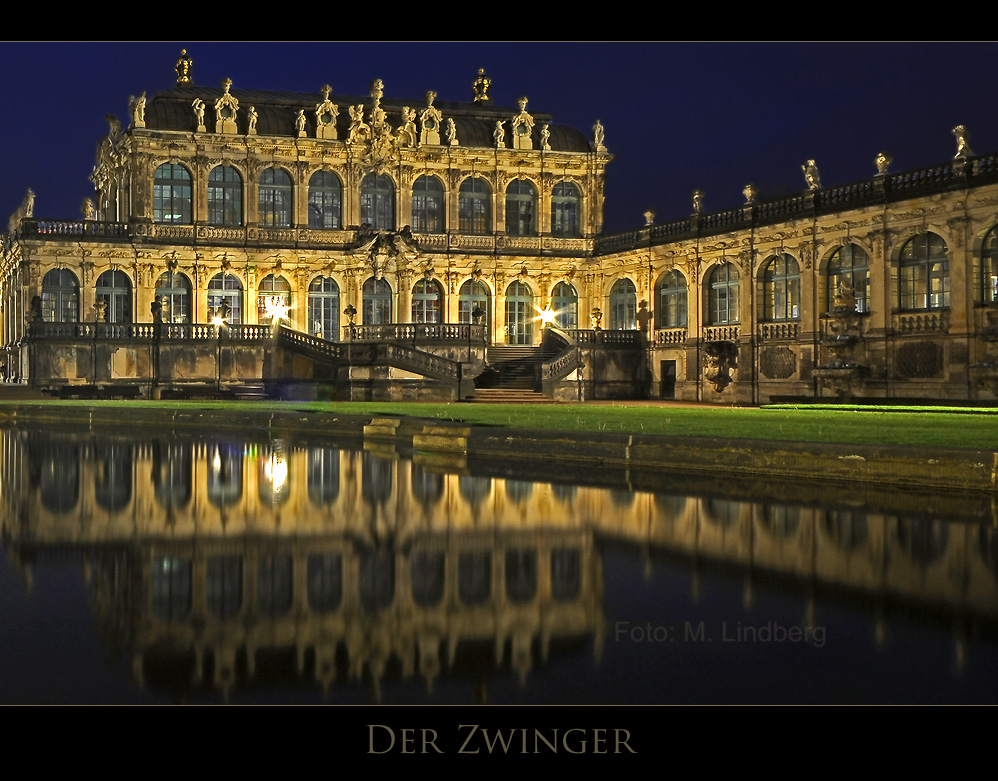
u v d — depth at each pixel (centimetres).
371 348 5750
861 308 5141
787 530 1355
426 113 7206
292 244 6856
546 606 941
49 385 5916
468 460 2380
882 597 974
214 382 6141
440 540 1279
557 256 7331
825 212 5256
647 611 923
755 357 5747
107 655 790
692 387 6188
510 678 748
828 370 5103
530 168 7362
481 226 7338
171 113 6725
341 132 7069
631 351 6631
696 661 786
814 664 777
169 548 1214
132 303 6606
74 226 6494
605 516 1477
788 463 1977
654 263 6606
